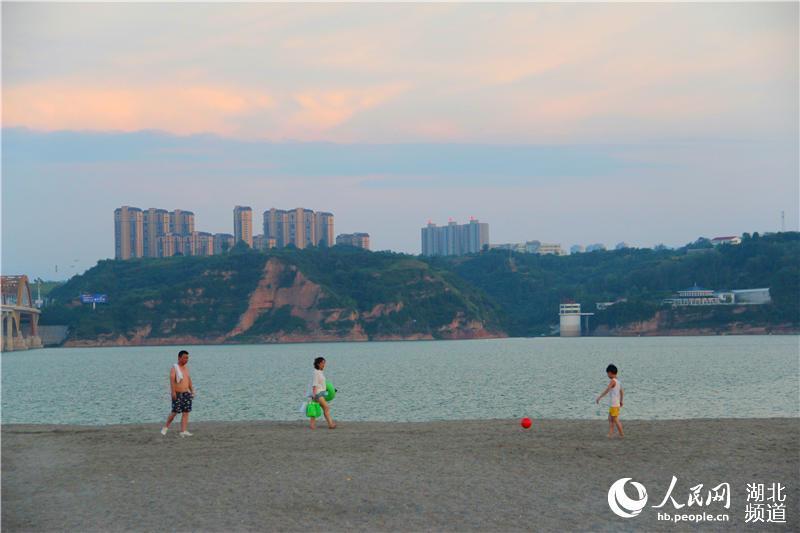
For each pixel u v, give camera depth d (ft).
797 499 50.37
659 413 158.20
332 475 55.36
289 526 44.62
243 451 64.28
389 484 52.90
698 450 62.95
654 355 487.61
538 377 291.79
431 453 62.39
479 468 57.21
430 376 308.40
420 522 45.34
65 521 45.93
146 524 45.24
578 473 55.83
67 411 188.03
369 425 83.05
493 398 201.87
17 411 189.67
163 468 58.39
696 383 245.65
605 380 268.82
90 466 59.52
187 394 74.74
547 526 45.03
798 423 78.95
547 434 72.33
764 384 238.07
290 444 67.41
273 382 288.92
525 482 53.42
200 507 48.29
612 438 69.21
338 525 44.80
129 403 208.03
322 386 79.56
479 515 46.62
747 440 67.31
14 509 48.34
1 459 62.69
